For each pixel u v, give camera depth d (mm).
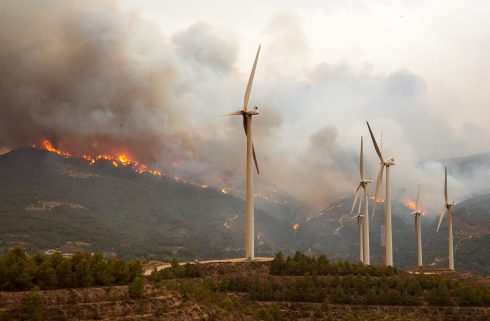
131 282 154750
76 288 140750
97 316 133500
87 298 139000
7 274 133125
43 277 138500
